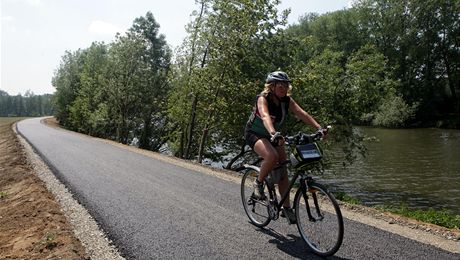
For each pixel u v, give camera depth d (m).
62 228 6.02
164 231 5.65
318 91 19.47
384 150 30.84
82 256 4.88
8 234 6.54
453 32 53.00
